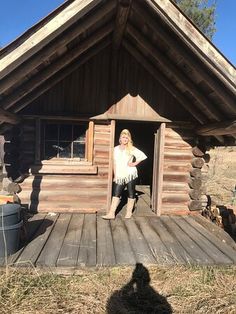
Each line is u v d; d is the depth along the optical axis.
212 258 4.81
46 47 4.75
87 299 3.75
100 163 6.96
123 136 6.60
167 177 7.15
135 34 5.66
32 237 5.41
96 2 4.29
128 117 6.75
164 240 5.54
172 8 4.47
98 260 4.57
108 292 3.91
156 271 4.39
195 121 6.96
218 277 4.29
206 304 3.74
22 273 4.21
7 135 6.70
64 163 6.84
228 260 4.74
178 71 5.77
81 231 5.81
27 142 6.76
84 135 7.01
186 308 3.67
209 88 5.47
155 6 4.45
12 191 6.42
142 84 6.79
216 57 4.66
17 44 4.37
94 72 6.68
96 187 6.99
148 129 11.45
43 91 6.34
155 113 6.86
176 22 4.51
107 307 3.64
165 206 7.18
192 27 4.55
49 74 5.70
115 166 6.62
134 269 4.41
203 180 7.20
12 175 6.72
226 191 11.64
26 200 6.82
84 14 4.38
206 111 6.27
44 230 5.79
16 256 4.60
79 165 6.84
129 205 6.80
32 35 4.36
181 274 4.32
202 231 6.10
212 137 7.35
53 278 4.14
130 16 5.36
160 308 3.66
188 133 7.13
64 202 6.92
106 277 4.21
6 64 4.38
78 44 5.62
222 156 23.61
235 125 4.95
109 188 6.84
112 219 6.63
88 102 6.71
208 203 7.33
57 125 6.93
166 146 7.09
